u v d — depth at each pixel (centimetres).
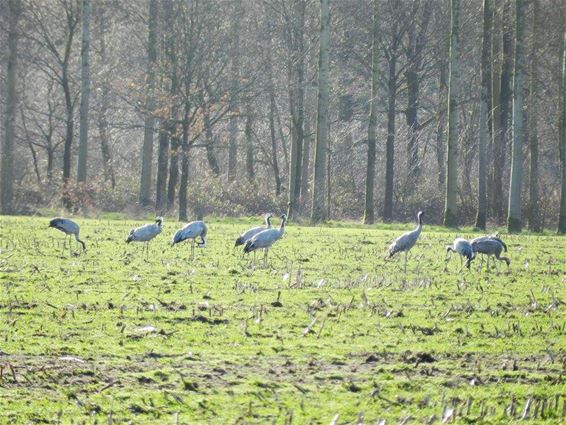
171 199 5691
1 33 6053
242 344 1485
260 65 5631
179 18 5378
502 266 2767
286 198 6112
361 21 5934
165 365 1348
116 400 1178
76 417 1119
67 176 6031
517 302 1986
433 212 6097
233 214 5866
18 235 3394
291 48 5884
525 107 5975
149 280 2202
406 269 2591
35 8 5791
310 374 1312
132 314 1720
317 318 1714
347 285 2169
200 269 2453
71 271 2338
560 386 1277
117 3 5912
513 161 4822
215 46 5428
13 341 1473
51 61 6356
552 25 5462
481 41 5741
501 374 1330
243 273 2383
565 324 1708
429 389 1251
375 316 1758
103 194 6059
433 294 2070
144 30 6322
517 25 4781
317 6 6147
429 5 6172
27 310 1745
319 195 5059
